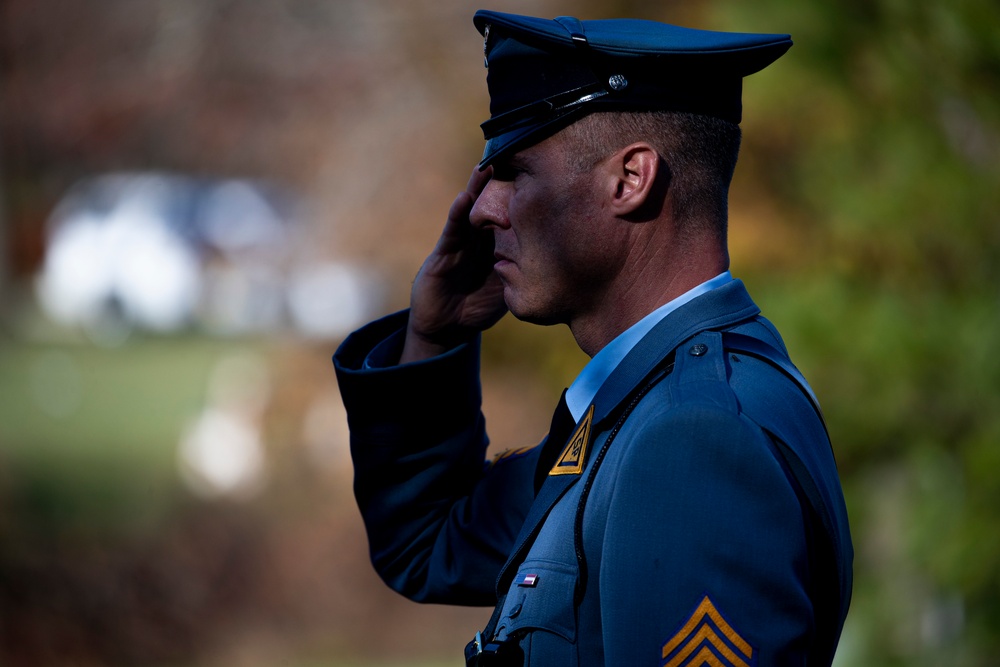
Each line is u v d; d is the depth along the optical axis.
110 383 54.84
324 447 32.03
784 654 4.38
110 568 29.47
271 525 31.33
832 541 4.73
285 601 29.97
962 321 13.72
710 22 14.65
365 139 30.06
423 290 6.67
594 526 4.83
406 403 6.62
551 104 5.21
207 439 34.59
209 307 68.44
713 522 4.45
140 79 49.78
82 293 71.12
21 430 44.59
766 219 14.62
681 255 5.28
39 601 28.55
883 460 14.53
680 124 5.21
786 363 5.12
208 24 46.19
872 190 13.85
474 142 18.17
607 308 5.36
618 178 5.21
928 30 13.35
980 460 13.32
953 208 13.59
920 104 13.90
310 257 40.31
